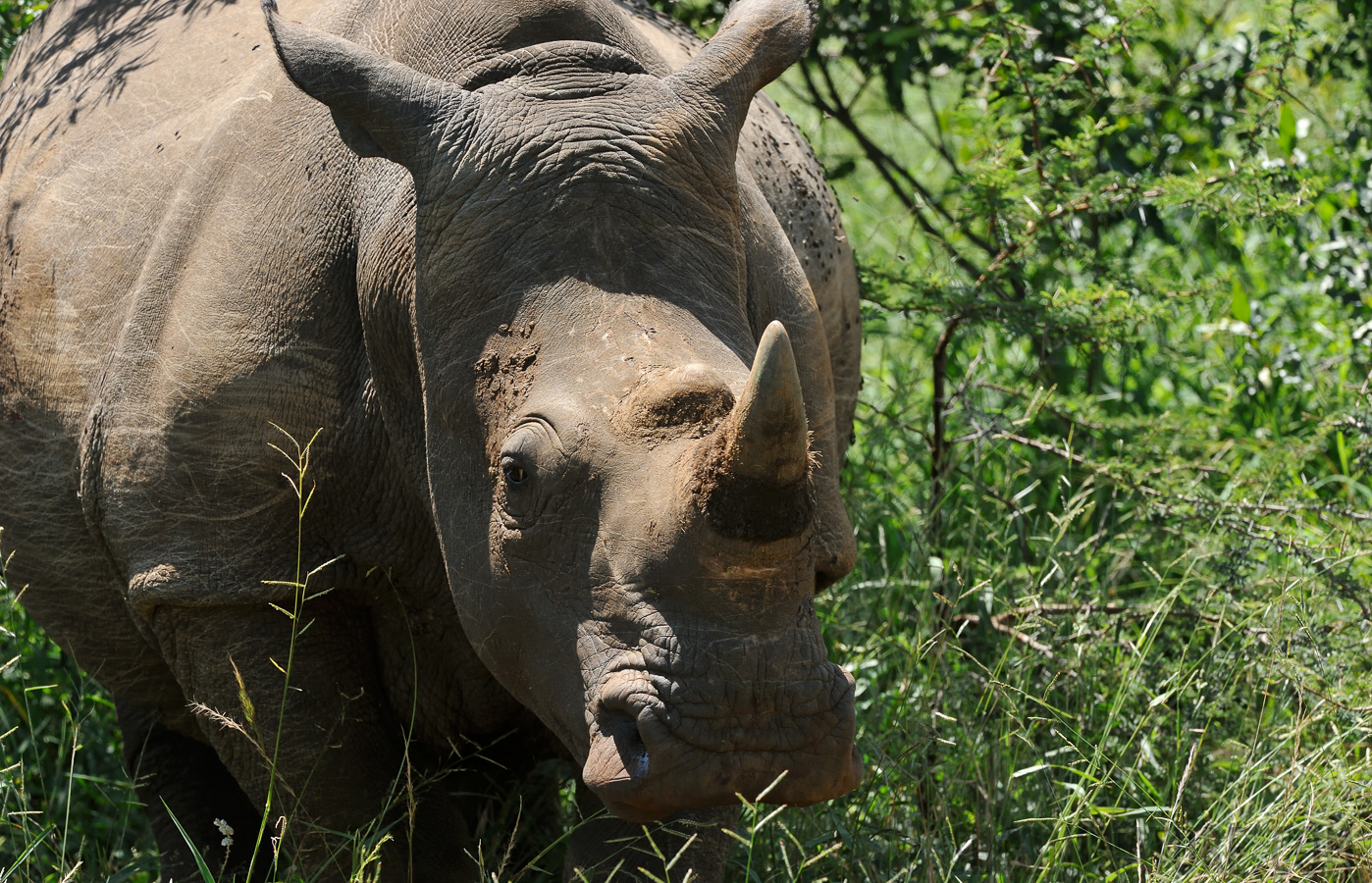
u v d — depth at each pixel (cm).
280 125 955
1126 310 1411
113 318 996
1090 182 1432
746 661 705
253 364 923
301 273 923
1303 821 1002
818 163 1272
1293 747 1064
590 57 850
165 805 1046
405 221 870
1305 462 1452
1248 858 994
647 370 743
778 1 881
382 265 877
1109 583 1352
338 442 927
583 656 737
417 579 959
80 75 1152
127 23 1175
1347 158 1616
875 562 1432
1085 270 1518
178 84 1068
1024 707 1176
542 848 1155
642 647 714
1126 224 1798
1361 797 1009
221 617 959
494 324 788
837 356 1224
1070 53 1584
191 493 941
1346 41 1712
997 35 1490
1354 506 1364
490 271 795
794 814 1104
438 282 811
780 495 672
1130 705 1202
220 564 945
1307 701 1129
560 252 784
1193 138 1714
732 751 712
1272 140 1603
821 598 1354
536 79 839
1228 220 1427
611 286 774
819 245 1177
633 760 721
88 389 1002
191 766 1153
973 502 1411
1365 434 1363
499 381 780
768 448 659
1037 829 1123
